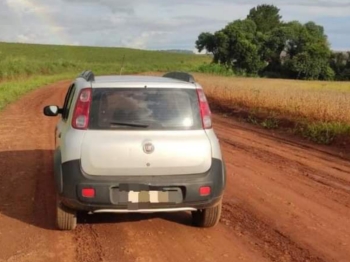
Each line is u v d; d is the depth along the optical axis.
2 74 45.16
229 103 24.94
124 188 5.34
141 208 5.38
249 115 20.31
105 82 5.70
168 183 5.39
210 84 35.97
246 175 9.25
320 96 21.94
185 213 6.70
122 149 5.36
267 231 6.07
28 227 6.04
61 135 5.92
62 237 5.73
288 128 16.55
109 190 5.30
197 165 5.51
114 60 111.88
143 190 5.36
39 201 7.12
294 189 8.24
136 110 5.55
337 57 102.88
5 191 7.64
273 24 124.94
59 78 57.22
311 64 97.88
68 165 5.38
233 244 5.60
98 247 5.43
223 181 5.70
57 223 5.87
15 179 8.41
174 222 6.33
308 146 13.16
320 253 5.37
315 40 102.44
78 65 78.00
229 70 98.25
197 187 5.45
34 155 10.67
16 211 6.64
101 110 5.52
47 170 9.16
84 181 5.30
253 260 5.14
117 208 5.34
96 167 5.33
